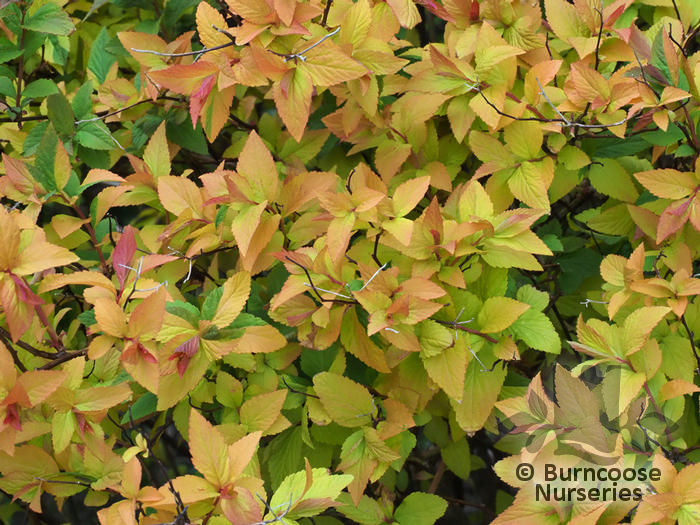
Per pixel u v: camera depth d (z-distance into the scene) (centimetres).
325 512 104
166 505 87
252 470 94
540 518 89
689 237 100
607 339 93
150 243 101
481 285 98
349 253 98
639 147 101
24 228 93
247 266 95
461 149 106
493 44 100
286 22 94
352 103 102
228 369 100
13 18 107
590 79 97
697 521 86
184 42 105
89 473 96
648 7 107
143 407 96
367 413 97
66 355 96
